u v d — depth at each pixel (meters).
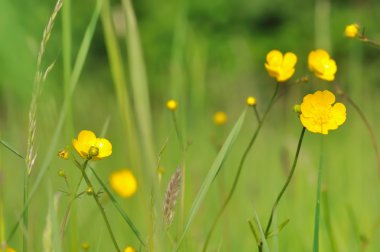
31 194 0.92
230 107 2.28
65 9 0.94
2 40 1.18
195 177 1.30
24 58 1.16
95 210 1.15
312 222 1.29
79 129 2.02
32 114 0.93
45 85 1.12
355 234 1.20
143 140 0.85
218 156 0.93
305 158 1.36
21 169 1.31
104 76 5.62
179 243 0.94
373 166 1.75
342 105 0.95
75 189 0.93
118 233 1.23
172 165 1.28
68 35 0.94
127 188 1.11
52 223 0.91
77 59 0.95
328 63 1.03
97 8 0.95
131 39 0.85
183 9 1.46
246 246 1.31
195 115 1.61
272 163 1.73
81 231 1.12
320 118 0.94
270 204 1.43
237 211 1.41
